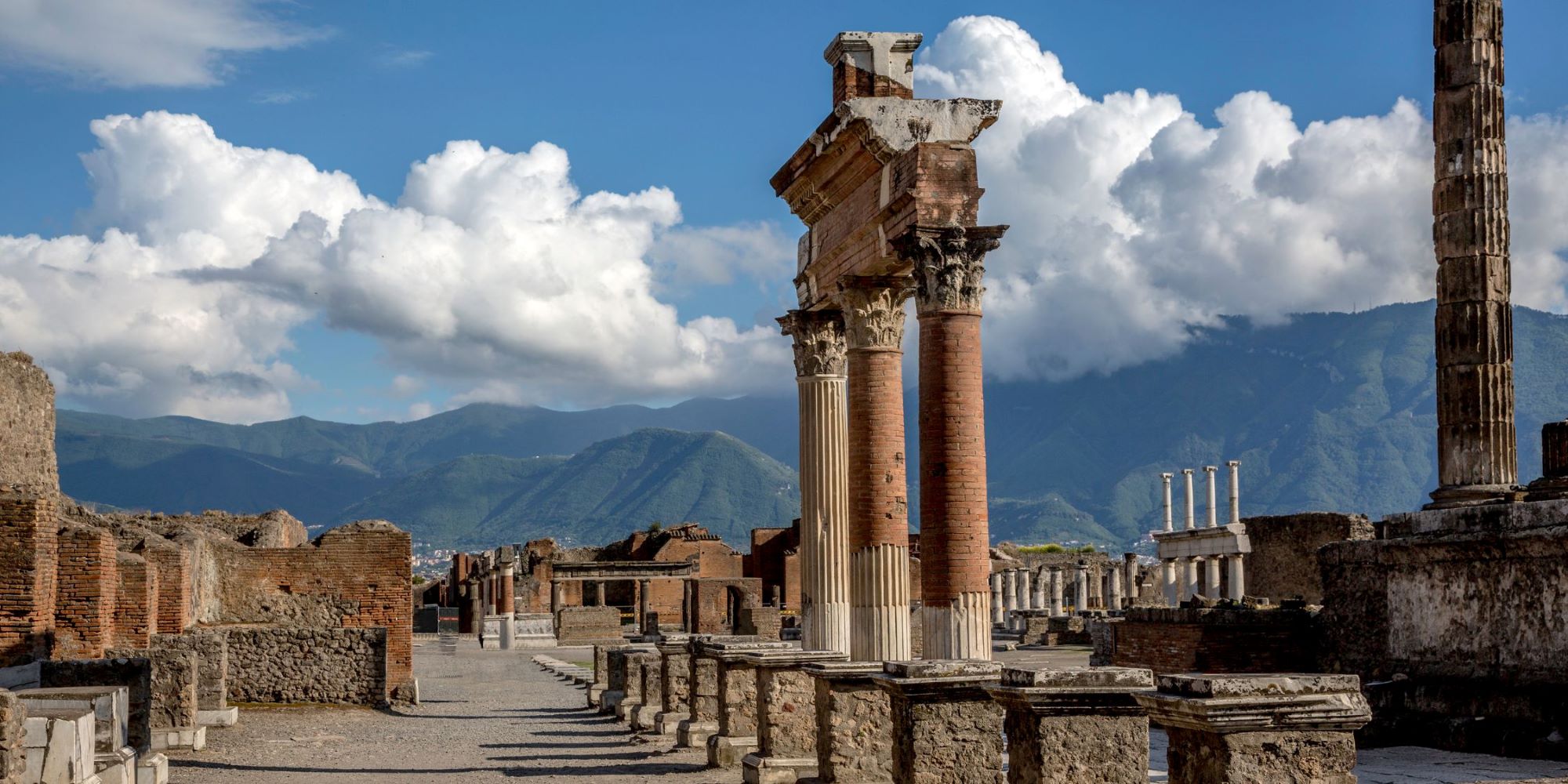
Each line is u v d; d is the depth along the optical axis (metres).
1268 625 29.38
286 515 59.84
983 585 21.73
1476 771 20.73
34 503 28.94
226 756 28.34
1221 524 61.62
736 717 25.45
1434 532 25.84
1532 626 23.22
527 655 76.31
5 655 28.22
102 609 30.20
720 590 97.62
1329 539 55.50
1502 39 28.56
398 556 43.41
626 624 113.50
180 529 43.88
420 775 25.14
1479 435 28.05
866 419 25.12
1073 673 13.88
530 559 123.12
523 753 28.50
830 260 26.36
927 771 16.50
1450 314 28.42
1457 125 28.52
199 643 33.84
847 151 24.05
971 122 23.30
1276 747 11.02
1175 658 30.95
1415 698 24.86
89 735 17.97
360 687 39.31
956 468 21.81
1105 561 93.06
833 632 26.73
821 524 27.09
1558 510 23.08
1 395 35.62
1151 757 23.44
